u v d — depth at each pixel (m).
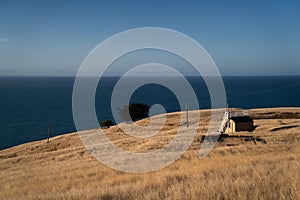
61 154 30.00
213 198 6.00
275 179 7.21
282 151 19.27
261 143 26.17
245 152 19.80
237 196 6.01
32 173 18.81
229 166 12.34
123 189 8.60
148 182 10.11
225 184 6.84
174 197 6.37
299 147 20.89
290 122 43.47
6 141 75.19
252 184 6.71
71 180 14.21
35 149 43.44
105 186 10.90
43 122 105.75
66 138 45.81
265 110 55.66
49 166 22.12
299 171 7.67
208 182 7.76
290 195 5.76
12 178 17.55
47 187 12.77
